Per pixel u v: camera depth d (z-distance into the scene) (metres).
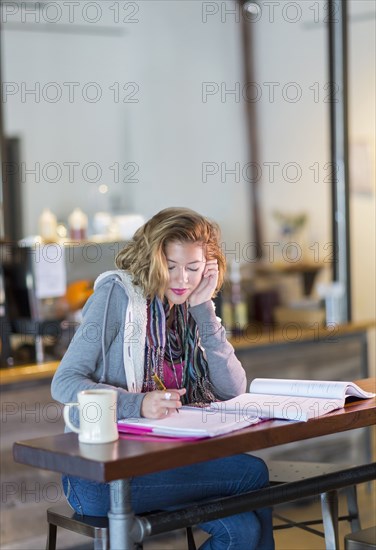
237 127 8.28
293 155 7.62
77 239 6.50
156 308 2.56
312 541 3.99
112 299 2.49
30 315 4.25
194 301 2.66
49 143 8.59
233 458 2.52
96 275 4.54
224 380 2.69
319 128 7.28
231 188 8.35
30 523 3.76
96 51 8.73
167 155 8.77
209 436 2.09
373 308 5.95
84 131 8.73
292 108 7.59
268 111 7.90
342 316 5.29
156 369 2.55
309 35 7.30
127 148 8.81
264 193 8.02
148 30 8.78
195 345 2.67
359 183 5.98
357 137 5.94
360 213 5.99
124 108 8.81
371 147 5.85
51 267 4.32
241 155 8.24
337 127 5.23
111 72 8.78
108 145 8.79
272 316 6.45
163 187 8.78
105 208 8.68
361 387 2.74
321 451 4.79
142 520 2.13
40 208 8.54
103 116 8.77
